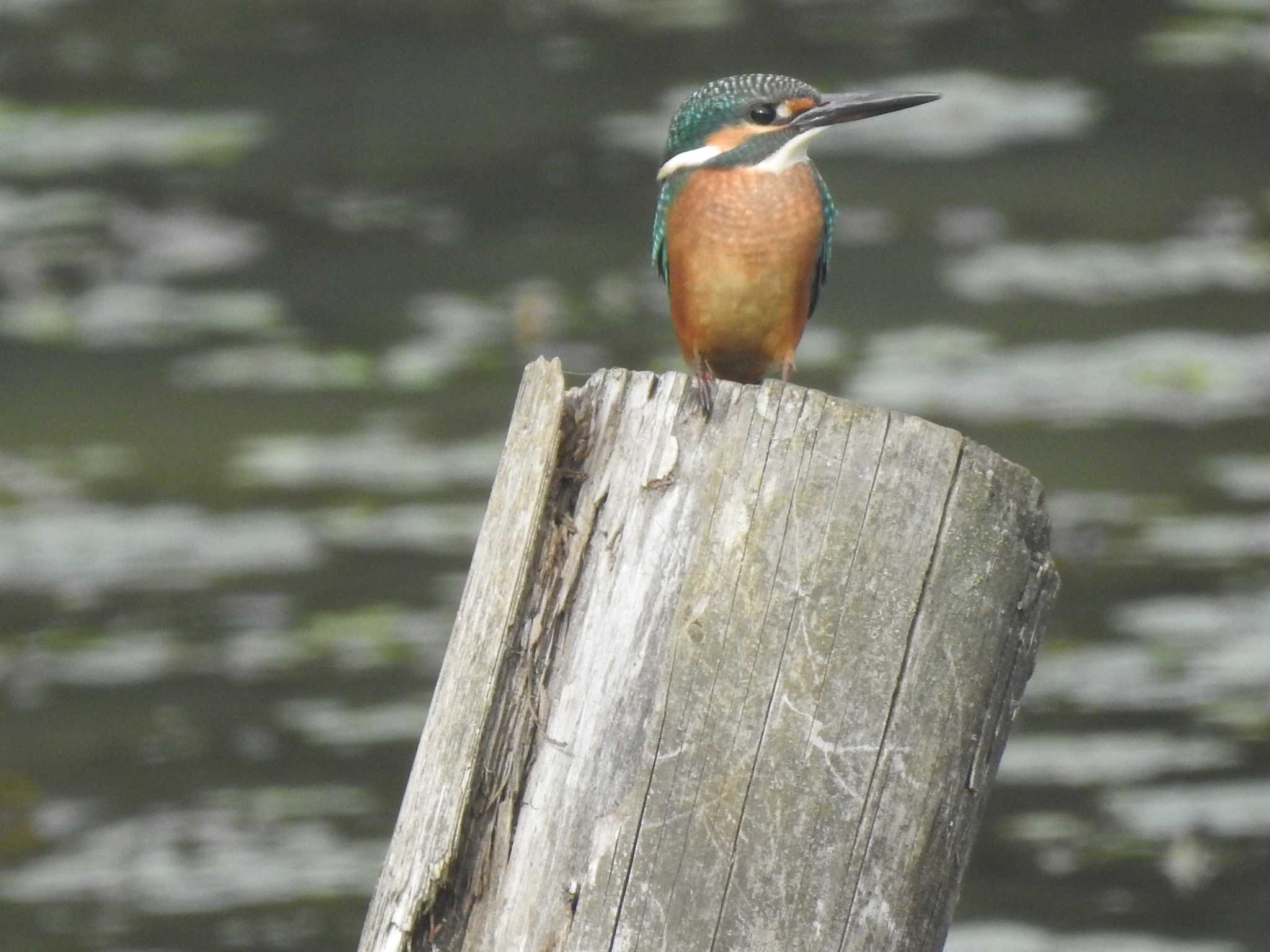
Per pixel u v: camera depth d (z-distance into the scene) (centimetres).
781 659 463
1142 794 1210
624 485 484
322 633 1358
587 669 477
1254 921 1095
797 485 468
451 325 1727
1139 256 1761
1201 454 1526
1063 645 1345
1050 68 2042
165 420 1617
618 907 460
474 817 487
